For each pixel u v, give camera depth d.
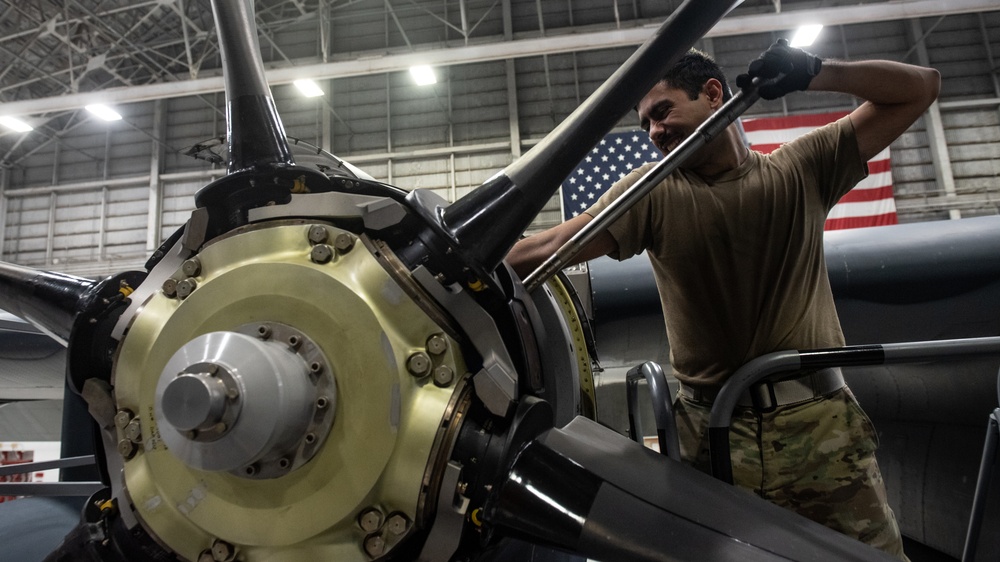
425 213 0.76
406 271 0.76
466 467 0.73
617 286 2.09
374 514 0.70
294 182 0.85
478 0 12.14
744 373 1.12
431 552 0.71
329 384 0.71
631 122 10.45
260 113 0.89
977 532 1.27
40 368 3.45
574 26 11.96
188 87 8.69
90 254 12.63
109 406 0.85
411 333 0.74
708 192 1.25
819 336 1.27
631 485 0.73
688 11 0.68
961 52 11.18
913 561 2.36
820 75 1.09
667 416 1.07
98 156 13.02
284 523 0.71
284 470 0.69
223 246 0.81
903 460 2.36
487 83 11.90
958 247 1.94
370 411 0.70
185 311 0.78
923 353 1.08
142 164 12.88
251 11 0.95
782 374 1.23
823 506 1.22
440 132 11.93
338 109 12.19
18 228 12.95
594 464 0.75
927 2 7.34
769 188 1.25
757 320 1.27
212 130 12.62
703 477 0.78
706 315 1.31
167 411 0.64
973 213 10.57
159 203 12.53
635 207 1.26
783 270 1.25
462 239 0.76
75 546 0.82
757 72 0.78
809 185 1.28
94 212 12.80
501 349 0.74
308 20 12.54
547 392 0.87
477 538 0.75
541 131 11.68
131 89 8.73
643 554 0.67
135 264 12.41
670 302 1.37
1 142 12.99
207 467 0.65
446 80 11.98
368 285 0.74
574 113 0.76
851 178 1.30
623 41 7.80
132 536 0.80
